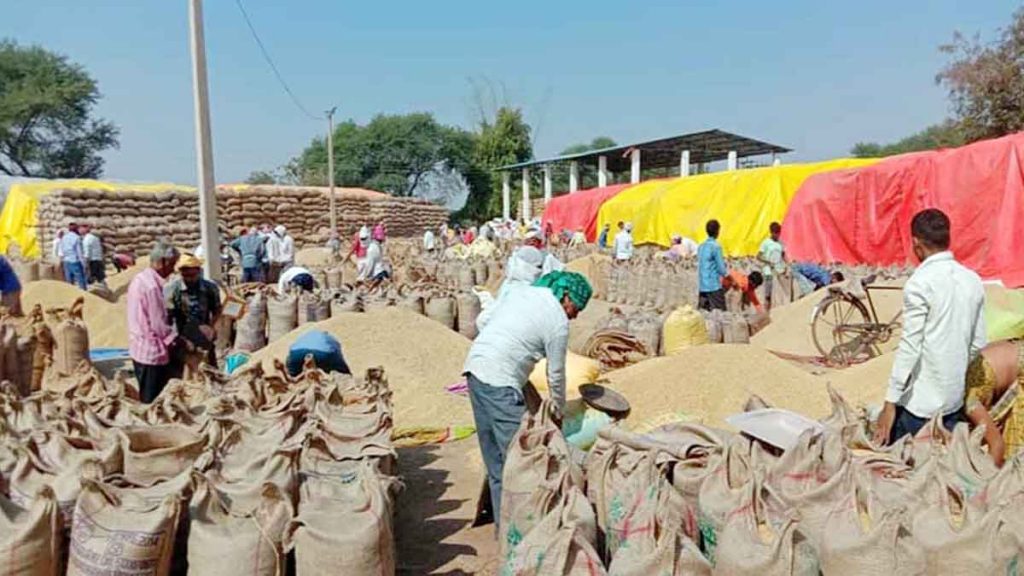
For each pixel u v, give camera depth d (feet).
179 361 23.31
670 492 11.34
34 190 80.38
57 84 169.37
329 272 59.31
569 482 12.00
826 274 44.86
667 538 9.76
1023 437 14.03
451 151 217.97
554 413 14.80
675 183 76.02
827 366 32.65
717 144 110.63
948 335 13.96
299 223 108.37
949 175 44.47
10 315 29.89
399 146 217.36
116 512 10.77
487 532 16.35
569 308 15.34
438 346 29.58
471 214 213.46
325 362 21.45
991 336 17.30
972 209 42.80
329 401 17.34
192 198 87.15
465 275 63.21
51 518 10.56
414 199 153.38
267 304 37.09
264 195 103.65
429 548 15.57
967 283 14.06
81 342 29.04
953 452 12.16
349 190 133.80
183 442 13.82
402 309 31.63
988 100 78.74
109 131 180.96
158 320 22.57
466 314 40.27
